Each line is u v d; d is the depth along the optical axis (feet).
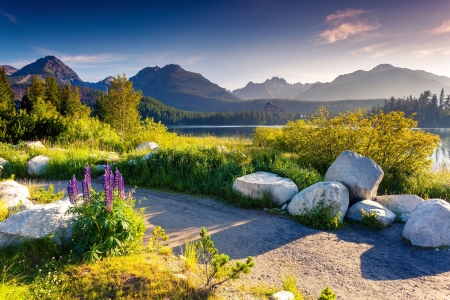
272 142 59.98
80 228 15.56
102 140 61.62
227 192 29.37
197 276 14.42
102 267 13.83
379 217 22.26
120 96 90.99
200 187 32.17
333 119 39.04
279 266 16.61
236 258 17.54
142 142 60.70
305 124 46.39
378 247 19.10
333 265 16.74
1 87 179.22
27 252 14.55
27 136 63.82
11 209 21.31
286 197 26.76
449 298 13.55
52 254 14.87
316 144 40.68
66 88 222.07
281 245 19.31
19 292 11.56
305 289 14.32
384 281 15.07
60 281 12.71
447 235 18.85
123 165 38.52
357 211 23.63
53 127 66.54
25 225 15.16
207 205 27.68
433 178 32.99
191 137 75.31
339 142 38.32
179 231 21.47
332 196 23.25
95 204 15.37
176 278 13.35
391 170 35.35
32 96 199.72
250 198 27.43
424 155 34.99
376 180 25.71
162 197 30.17
